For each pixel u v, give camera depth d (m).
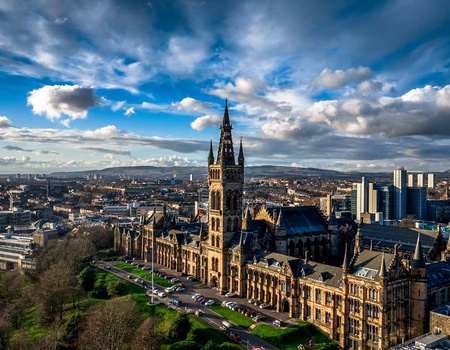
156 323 151.12
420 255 141.75
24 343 144.00
